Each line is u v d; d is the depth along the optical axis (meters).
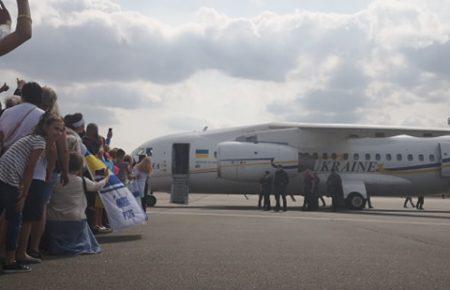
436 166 22.42
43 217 6.02
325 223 11.89
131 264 5.59
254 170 20.86
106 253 6.48
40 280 4.64
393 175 22.31
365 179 22.03
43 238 6.59
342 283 4.60
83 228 6.67
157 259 5.96
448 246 7.50
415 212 20.88
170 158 22.28
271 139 21.56
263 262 5.77
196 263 5.66
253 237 8.48
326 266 5.53
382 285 4.53
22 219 5.55
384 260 6.02
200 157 22.00
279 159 20.94
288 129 21.64
